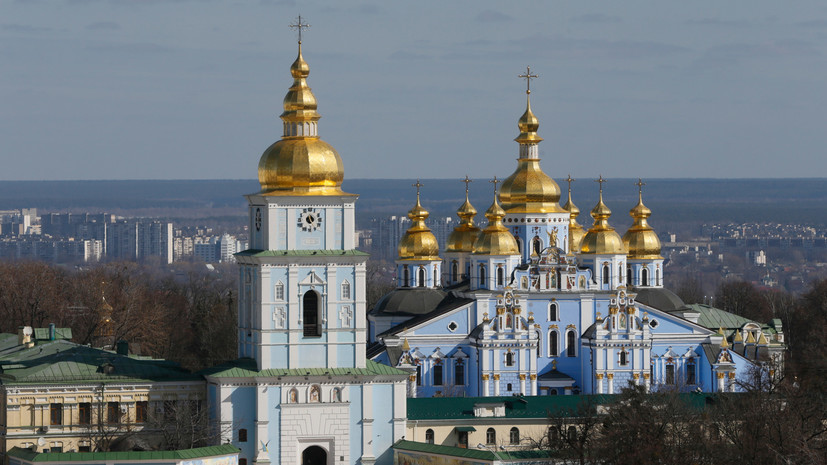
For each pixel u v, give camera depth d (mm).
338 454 188500
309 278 188875
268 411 186625
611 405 187750
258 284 188250
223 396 185750
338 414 188500
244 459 186500
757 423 169500
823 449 162625
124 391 185250
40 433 181500
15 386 180875
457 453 179000
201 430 183250
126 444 181375
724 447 169875
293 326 188250
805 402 178000
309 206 189625
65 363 186750
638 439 165750
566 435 181625
